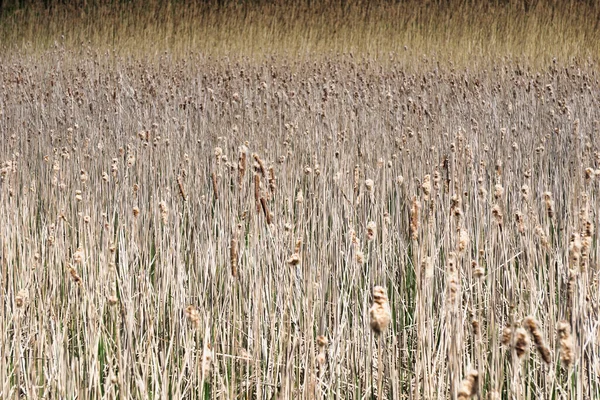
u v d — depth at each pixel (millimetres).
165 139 28922
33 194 22203
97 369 13031
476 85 41562
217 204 19500
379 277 16266
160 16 70250
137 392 12992
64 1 79000
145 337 15023
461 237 11891
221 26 68812
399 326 15102
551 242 19594
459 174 21688
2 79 47000
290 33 67562
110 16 71750
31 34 70062
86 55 59812
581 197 19281
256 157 16125
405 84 41250
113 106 36594
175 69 51969
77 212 21078
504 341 10352
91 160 26469
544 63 55344
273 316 14234
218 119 32781
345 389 14070
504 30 65062
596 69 49844
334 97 36688
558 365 14000
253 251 16156
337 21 68438
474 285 16031
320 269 15133
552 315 13578
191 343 14203
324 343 11148
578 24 64625
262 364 14891
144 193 21984
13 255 17438
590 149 26031
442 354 12273
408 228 20141
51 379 13461
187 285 16953
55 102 37969
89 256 17344
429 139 29047
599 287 14070
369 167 24125
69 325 16312
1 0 75312
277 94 36750
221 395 13320
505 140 28141
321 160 24906
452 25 66750
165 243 18172
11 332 15562
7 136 31562
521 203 20484
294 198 21875
